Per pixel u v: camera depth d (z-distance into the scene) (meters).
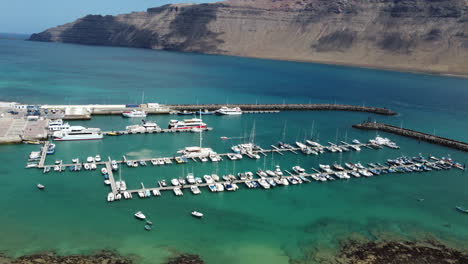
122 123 174.38
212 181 113.94
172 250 81.12
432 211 106.81
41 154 127.69
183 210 98.12
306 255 82.50
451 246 89.06
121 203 99.12
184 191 108.00
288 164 135.38
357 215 101.88
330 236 90.56
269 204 104.81
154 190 105.50
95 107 191.38
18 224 86.81
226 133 170.75
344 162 141.12
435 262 81.94
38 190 103.38
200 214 95.12
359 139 174.38
